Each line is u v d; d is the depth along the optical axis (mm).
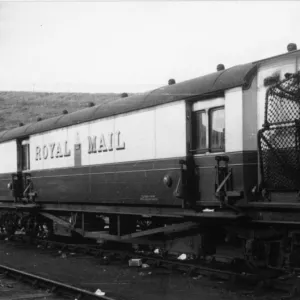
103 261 11414
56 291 8672
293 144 7500
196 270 9461
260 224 8367
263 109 8180
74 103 50531
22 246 15492
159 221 11250
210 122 9031
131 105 10758
